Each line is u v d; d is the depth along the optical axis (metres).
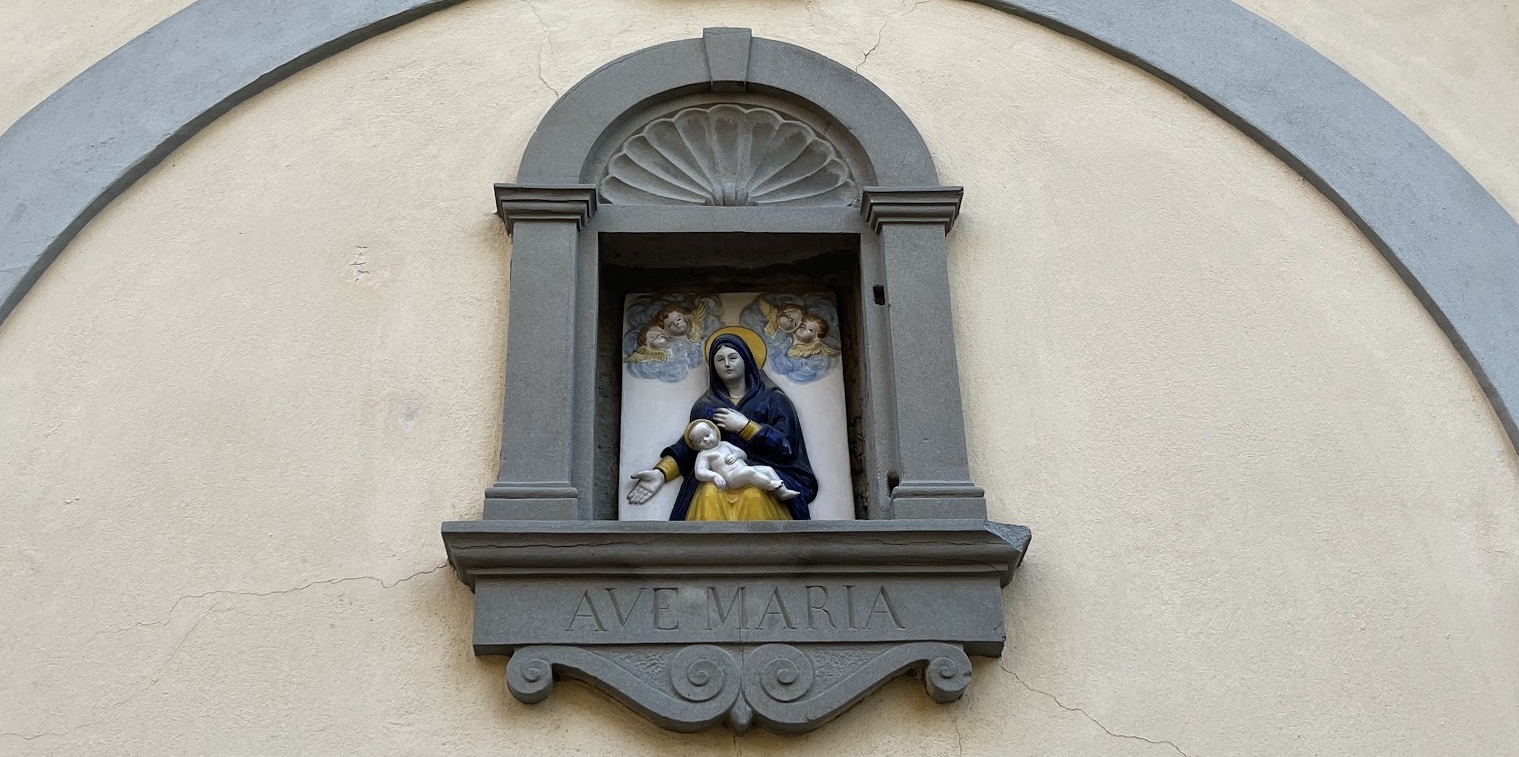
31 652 3.82
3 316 4.36
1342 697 3.94
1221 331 4.55
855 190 4.77
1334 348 4.54
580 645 3.80
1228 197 4.84
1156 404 4.39
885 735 3.79
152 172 4.69
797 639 3.82
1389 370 4.50
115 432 4.18
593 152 4.73
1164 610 4.04
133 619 3.88
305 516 4.07
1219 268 4.68
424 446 4.20
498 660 3.86
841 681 3.77
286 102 4.87
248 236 4.56
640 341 4.77
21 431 4.16
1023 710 3.86
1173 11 5.22
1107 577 4.09
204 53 4.91
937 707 3.84
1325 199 4.86
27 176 4.60
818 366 4.73
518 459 4.08
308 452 4.17
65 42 4.95
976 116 4.97
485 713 3.78
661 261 4.73
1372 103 5.04
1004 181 4.82
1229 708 3.90
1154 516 4.19
